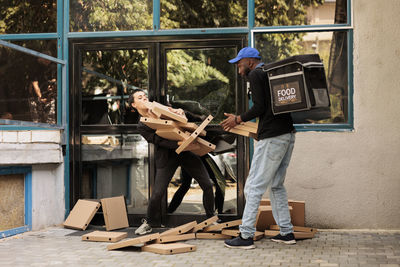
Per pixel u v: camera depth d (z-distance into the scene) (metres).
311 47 4.99
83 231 4.92
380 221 4.80
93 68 5.33
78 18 5.36
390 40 4.81
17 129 4.95
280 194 4.21
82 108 5.33
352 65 4.89
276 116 3.97
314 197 4.88
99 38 5.30
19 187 4.78
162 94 5.20
